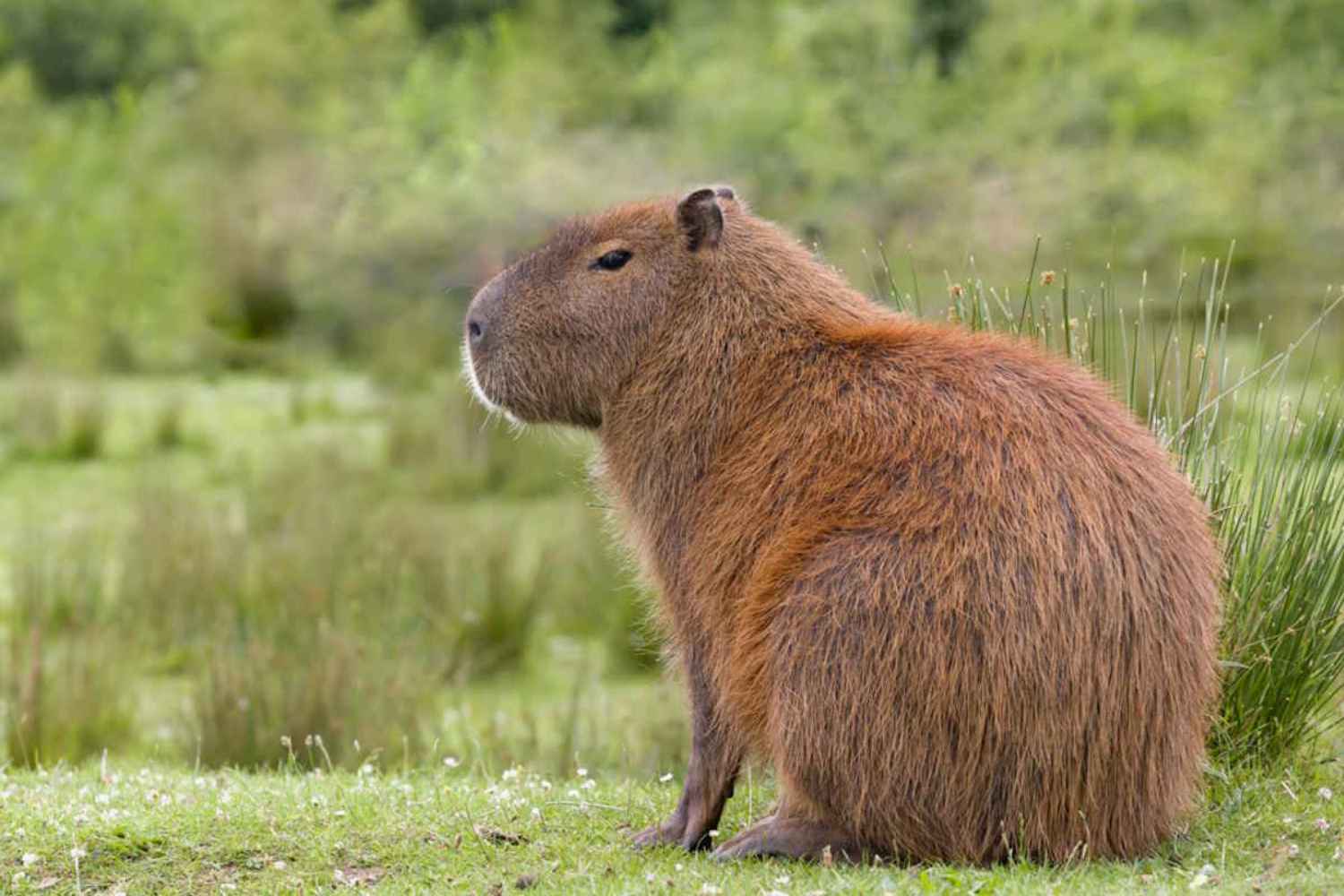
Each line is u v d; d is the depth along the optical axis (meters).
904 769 6.35
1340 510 8.18
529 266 7.71
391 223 34.44
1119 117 32.22
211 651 12.19
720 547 6.91
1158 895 5.85
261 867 7.03
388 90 40.16
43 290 33.72
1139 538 6.44
